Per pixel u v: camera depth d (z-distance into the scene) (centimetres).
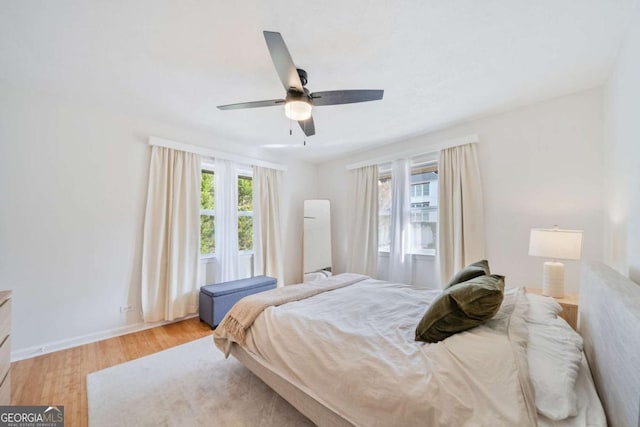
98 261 273
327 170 493
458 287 141
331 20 154
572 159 242
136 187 297
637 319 74
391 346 132
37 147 243
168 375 207
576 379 108
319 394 132
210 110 280
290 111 192
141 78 219
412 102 259
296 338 156
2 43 175
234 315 201
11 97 232
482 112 281
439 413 96
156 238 303
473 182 298
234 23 157
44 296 245
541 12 149
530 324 140
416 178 366
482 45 177
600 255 227
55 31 164
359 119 301
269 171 425
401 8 146
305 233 461
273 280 369
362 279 282
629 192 162
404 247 364
